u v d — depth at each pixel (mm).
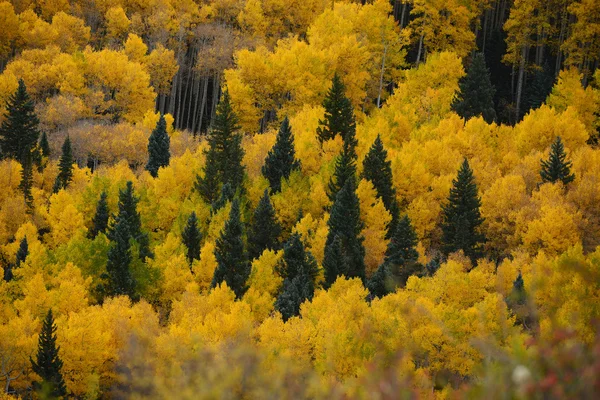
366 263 77375
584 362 4688
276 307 61531
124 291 70375
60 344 51375
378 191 89000
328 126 108375
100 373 53219
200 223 86250
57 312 62156
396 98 125250
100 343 51812
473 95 120312
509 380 5141
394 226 84312
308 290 63844
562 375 4734
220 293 60000
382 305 48688
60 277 67938
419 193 91375
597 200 80125
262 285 68750
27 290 63375
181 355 29328
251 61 129250
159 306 72312
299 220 85438
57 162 109500
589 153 94812
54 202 87625
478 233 79562
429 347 37875
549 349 4988
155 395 15562
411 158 93125
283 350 45094
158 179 95688
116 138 116938
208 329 49500
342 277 60812
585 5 125188
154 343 43812
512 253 71562
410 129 113750
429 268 67812
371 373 5645
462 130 109000
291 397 9023
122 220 76375
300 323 48812
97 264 74312
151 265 74250
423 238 83562
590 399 4551
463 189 80188
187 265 70812
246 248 80625
